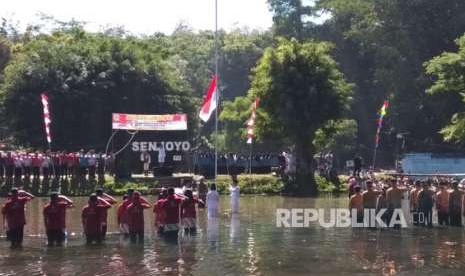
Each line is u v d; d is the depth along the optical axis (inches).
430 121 2527.1
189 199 938.1
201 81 3595.0
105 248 782.5
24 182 1462.8
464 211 1035.9
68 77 2043.6
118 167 1657.2
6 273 626.8
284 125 1790.1
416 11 2581.2
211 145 2891.2
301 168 1792.6
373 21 2677.2
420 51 2573.8
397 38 2568.9
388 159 2721.5
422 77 2472.9
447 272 636.7
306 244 823.1
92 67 2091.5
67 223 1029.2
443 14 2571.4
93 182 1520.7
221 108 3186.5
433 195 1088.2
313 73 1798.7
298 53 1808.6
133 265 667.4
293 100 1786.4
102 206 847.1
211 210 1122.7
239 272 631.8
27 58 2076.8
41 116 1995.6
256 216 1159.6
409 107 2481.5
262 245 812.6
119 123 1652.3
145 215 1168.8
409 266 669.3
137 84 2113.7
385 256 732.7
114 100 2073.1
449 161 2009.1
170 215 887.1
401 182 1175.0
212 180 1737.2
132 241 840.3
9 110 2026.3
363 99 2864.2
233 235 906.7
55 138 1993.1
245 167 1923.0
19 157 1464.1
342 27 3056.1
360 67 2992.1
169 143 1859.0
